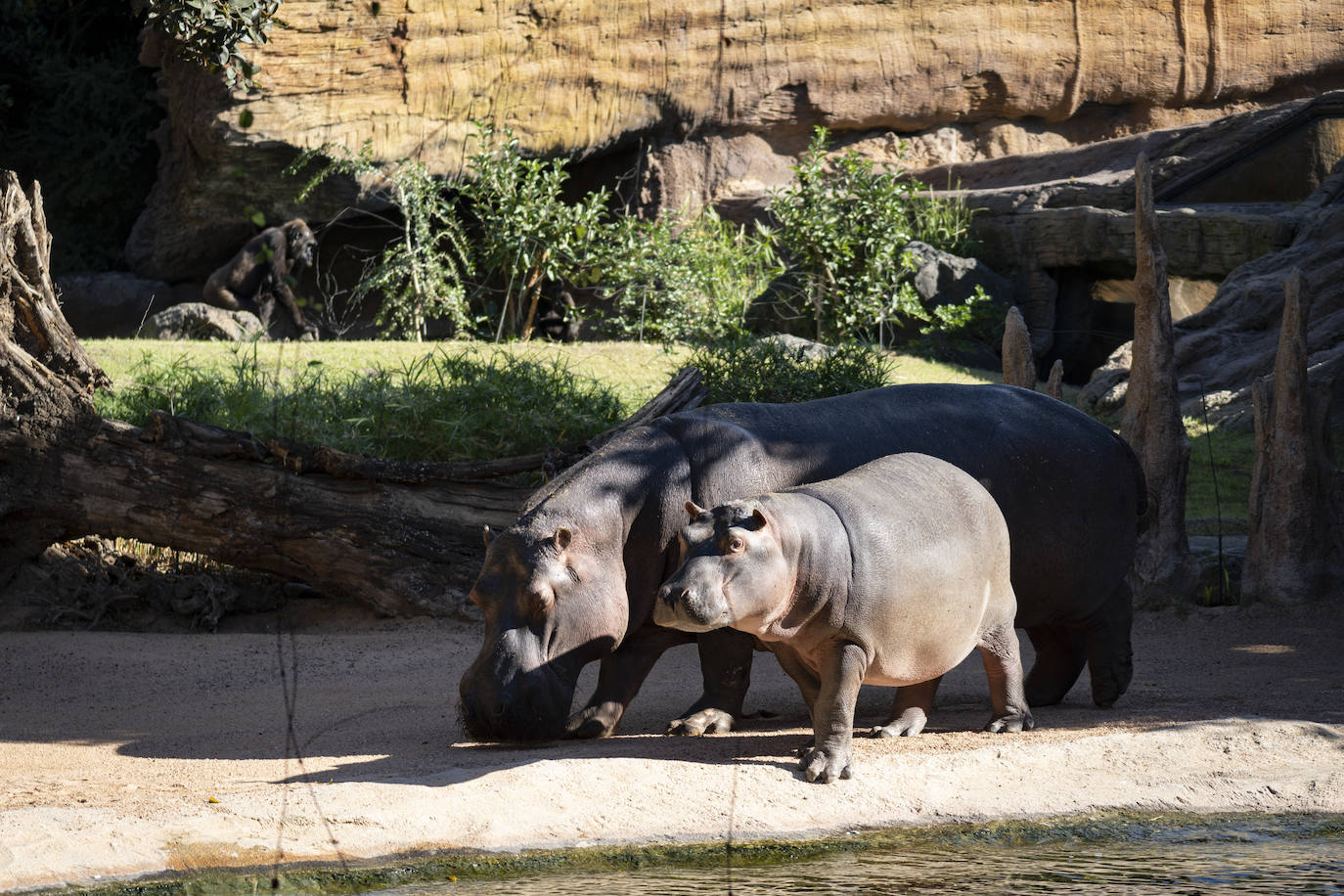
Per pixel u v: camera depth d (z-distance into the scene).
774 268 47.16
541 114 49.66
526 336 43.59
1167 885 8.65
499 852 9.15
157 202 50.56
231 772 11.63
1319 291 39.56
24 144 54.09
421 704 15.38
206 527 21.06
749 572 9.95
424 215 44.03
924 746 11.76
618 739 12.68
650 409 21.59
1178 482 22.08
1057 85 58.31
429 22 46.72
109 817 9.34
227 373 29.36
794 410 13.99
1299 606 20.84
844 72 55.03
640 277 43.66
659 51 51.66
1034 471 14.02
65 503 21.05
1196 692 15.46
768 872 8.95
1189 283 45.22
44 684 16.75
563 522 12.68
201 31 20.22
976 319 46.06
